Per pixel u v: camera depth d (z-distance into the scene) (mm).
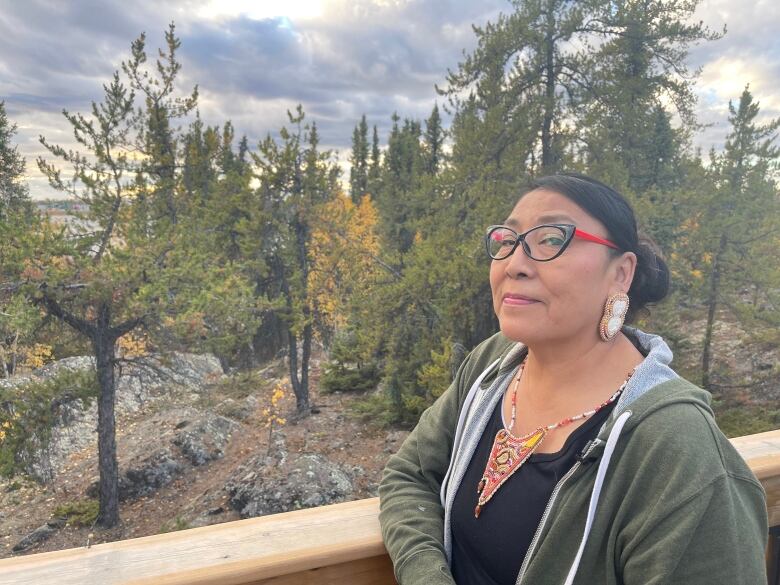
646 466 796
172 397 26812
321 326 27562
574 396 966
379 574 1151
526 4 20359
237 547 1085
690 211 21469
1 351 15367
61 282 15133
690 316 28625
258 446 22484
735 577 717
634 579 774
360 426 23203
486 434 1107
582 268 927
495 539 966
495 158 19594
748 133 21734
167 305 16141
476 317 18453
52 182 17438
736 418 19656
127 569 1017
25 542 17344
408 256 20703
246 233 23672
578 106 21062
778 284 19953
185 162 35625
